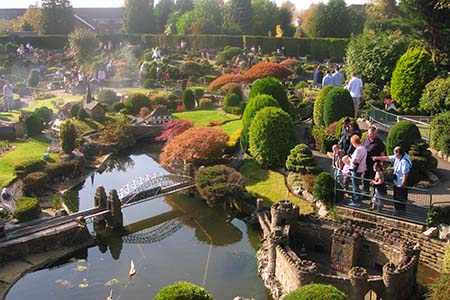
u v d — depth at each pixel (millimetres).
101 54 82812
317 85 54219
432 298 15414
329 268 20547
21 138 38344
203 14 99938
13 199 26766
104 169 36719
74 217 24953
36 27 107938
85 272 21734
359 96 34469
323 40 77938
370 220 22000
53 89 60594
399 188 21328
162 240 24984
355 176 22344
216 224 26766
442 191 23562
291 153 28406
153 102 49938
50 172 31188
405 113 37250
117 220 25938
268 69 53438
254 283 20516
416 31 47375
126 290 20125
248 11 97000
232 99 48750
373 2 90812
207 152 32469
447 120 27859
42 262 22188
